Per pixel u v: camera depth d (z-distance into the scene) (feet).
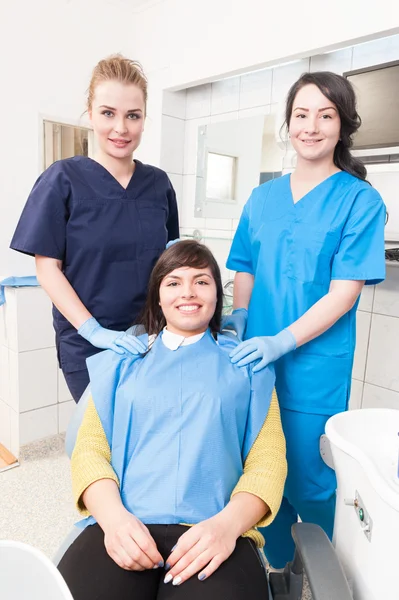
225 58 6.67
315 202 3.76
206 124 7.75
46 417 7.11
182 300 3.22
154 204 4.24
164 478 2.89
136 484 2.94
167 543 2.72
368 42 5.71
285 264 3.84
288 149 6.73
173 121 7.93
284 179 4.07
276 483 2.88
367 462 2.13
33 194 3.87
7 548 1.62
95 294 4.07
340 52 6.03
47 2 6.84
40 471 6.73
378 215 3.63
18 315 6.52
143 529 2.64
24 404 6.83
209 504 2.87
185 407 3.01
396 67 5.26
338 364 3.81
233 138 7.38
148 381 3.10
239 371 3.18
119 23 7.75
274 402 3.30
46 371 6.97
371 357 6.20
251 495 2.79
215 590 2.39
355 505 2.30
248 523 2.71
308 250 3.71
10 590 1.64
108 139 3.76
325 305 3.56
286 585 2.84
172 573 2.48
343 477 2.43
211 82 7.58
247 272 4.42
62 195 3.85
